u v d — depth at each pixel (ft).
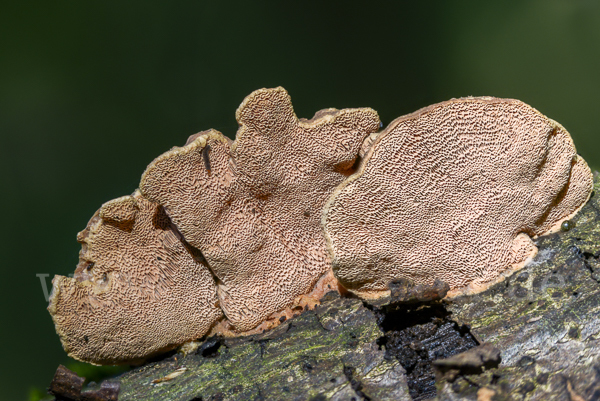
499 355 0.91
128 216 0.93
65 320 0.93
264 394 0.92
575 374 0.91
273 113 0.93
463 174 0.93
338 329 0.94
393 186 0.93
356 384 0.91
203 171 0.93
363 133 0.94
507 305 0.94
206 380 0.93
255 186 0.94
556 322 0.92
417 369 0.93
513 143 0.93
